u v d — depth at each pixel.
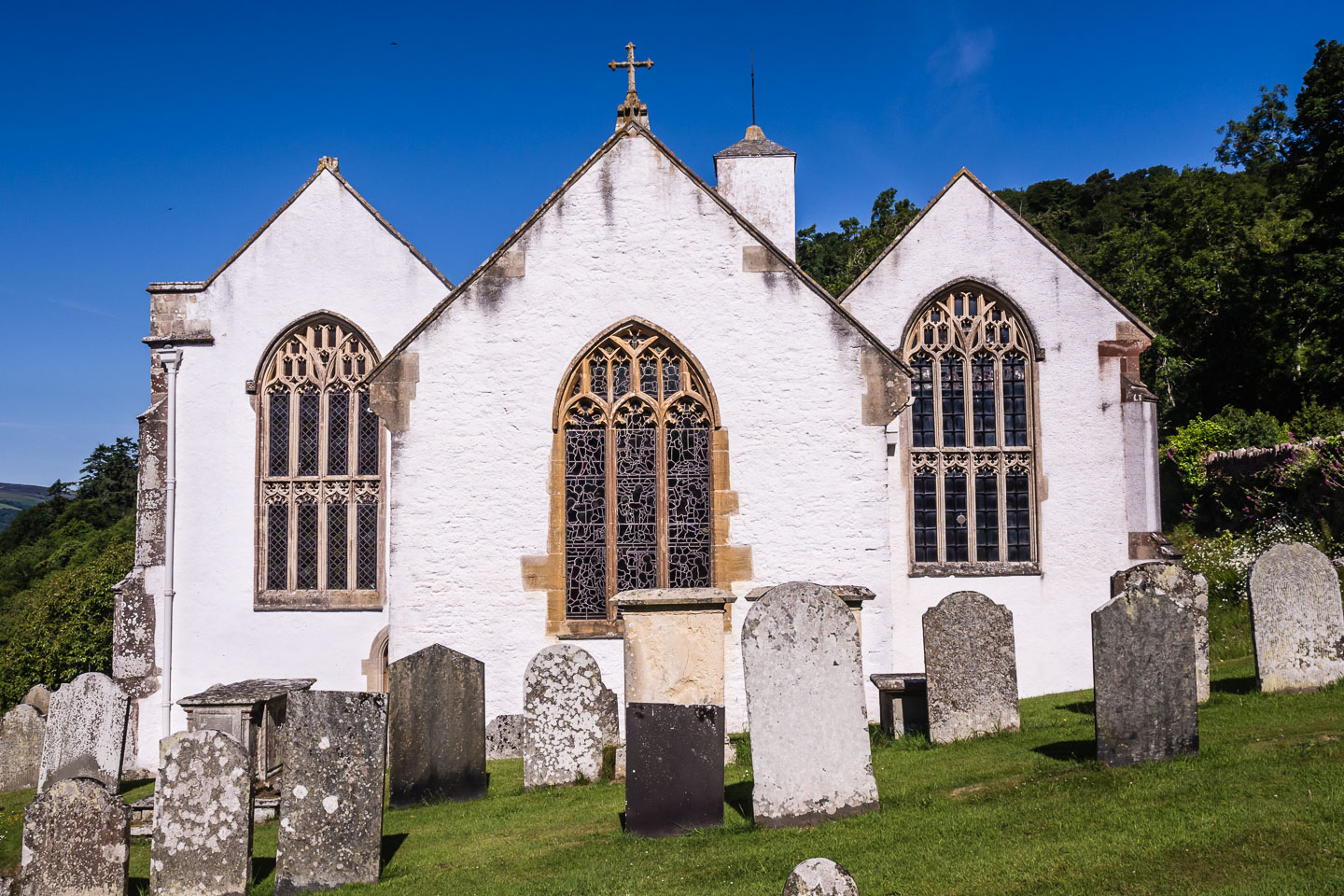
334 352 20.62
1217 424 31.25
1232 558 22.09
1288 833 7.62
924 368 19.92
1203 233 40.66
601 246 16.69
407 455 16.30
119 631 19.67
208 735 9.55
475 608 16.03
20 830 13.27
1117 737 9.72
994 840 8.21
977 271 19.89
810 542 16.02
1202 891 6.88
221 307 20.61
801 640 9.62
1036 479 19.53
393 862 9.73
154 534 20.02
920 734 12.67
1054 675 19.00
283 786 9.48
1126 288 41.19
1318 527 22.84
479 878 8.95
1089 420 19.55
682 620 11.32
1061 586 19.20
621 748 12.70
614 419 16.48
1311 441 24.34
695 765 9.77
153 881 9.43
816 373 16.33
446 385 16.42
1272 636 12.29
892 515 19.42
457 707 12.41
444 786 12.25
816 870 6.47
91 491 70.62
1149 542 19.05
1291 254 34.06
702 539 16.28
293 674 19.70
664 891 7.98
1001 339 19.94
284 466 20.48
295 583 20.12
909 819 8.98
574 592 16.22
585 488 16.42
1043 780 9.58
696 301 16.56
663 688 11.25
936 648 12.08
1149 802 8.61
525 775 12.55
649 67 17.69
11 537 72.31
